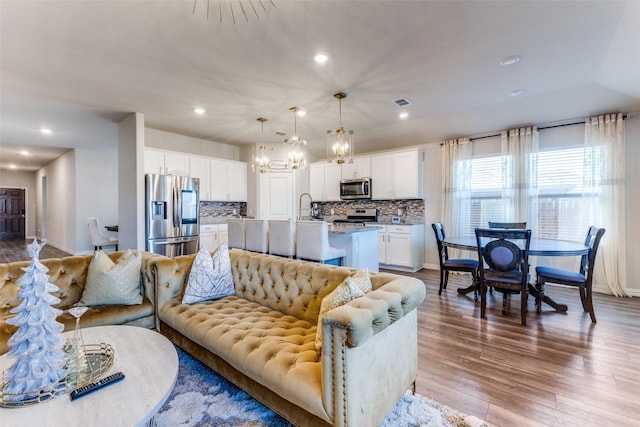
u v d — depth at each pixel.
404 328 1.66
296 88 3.41
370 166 6.03
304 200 6.74
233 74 3.05
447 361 2.25
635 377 2.02
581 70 3.05
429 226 5.59
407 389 1.78
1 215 10.20
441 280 3.96
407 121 4.75
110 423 1.07
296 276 2.22
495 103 3.96
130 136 4.34
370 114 4.39
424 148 5.62
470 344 2.52
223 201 6.24
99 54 2.64
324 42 2.48
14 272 2.20
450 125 4.78
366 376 1.33
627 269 3.84
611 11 2.12
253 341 1.70
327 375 1.28
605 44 2.55
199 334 1.90
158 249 4.47
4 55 2.64
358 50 2.61
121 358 1.49
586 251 2.93
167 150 5.16
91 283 2.30
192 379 1.99
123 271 2.36
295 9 2.06
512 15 2.16
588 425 1.59
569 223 4.21
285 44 2.51
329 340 1.27
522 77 3.20
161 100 3.77
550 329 2.81
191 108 4.08
